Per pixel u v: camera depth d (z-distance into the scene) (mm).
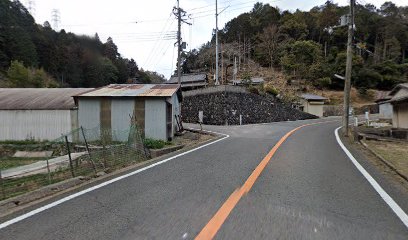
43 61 46656
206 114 29094
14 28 46344
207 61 61969
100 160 8398
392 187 5199
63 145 14688
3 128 16750
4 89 21016
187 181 5488
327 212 3869
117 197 4555
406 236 3180
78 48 43250
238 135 15320
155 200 4367
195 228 3326
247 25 70312
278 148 10055
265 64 65188
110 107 15727
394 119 20609
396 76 58188
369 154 9430
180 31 25453
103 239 3082
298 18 70250
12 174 8648
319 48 61844
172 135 16484
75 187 5180
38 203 4312
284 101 38688
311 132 17406
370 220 3615
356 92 55844
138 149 9562
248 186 5094
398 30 64875
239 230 3270
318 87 57125
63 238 3121
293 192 4766
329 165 7133
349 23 16016
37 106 16656
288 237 3107
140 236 3139
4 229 3383
